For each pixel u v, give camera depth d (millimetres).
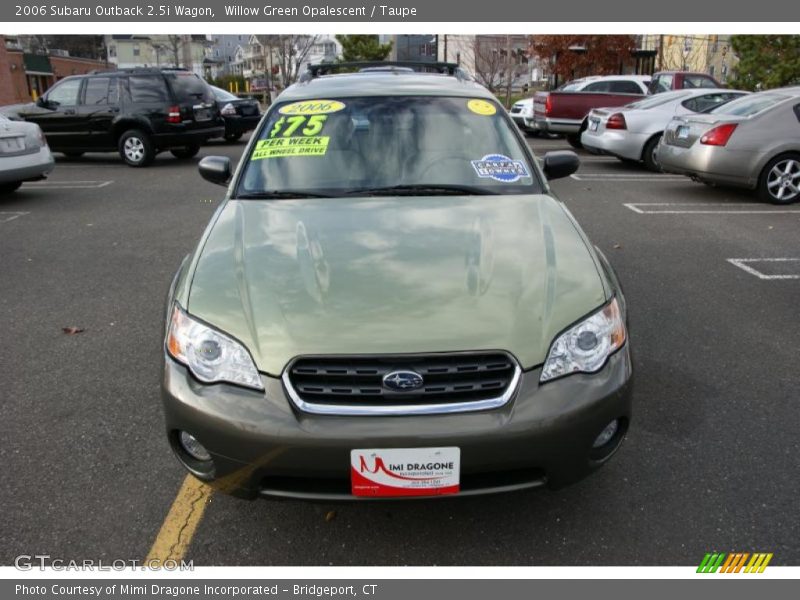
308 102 3986
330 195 3408
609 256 6273
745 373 3861
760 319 4688
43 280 5742
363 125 3799
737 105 9078
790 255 6277
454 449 2207
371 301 2436
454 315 2373
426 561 2504
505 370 2299
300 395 2266
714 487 2852
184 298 2545
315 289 2512
